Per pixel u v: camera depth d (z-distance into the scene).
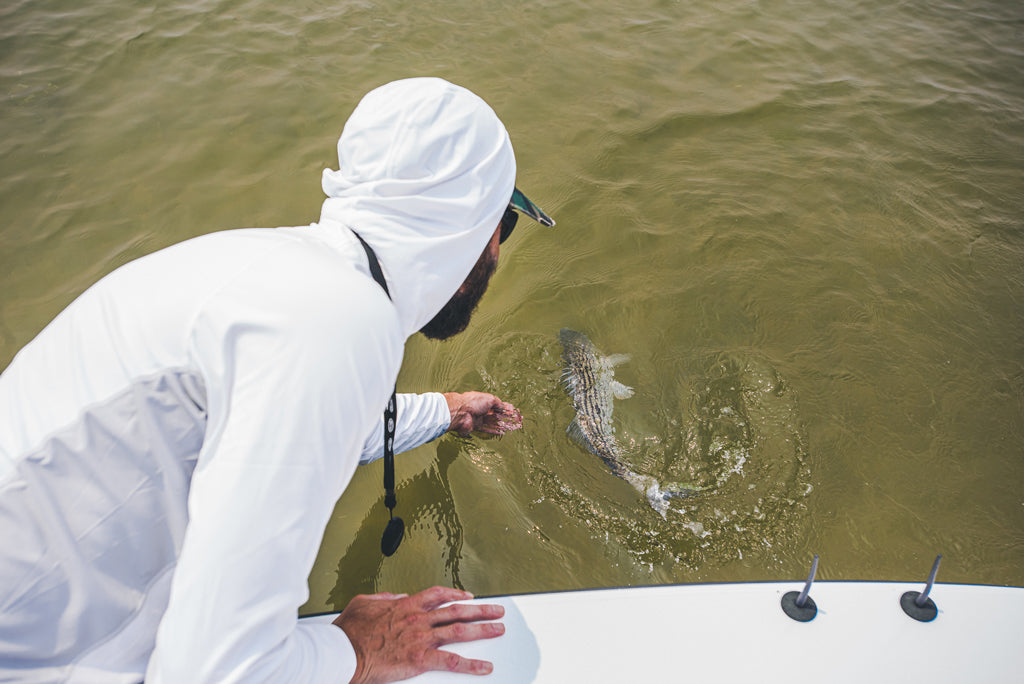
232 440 0.99
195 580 0.95
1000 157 4.65
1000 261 3.94
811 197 4.29
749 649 1.54
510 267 3.80
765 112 4.93
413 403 2.29
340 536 2.50
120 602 1.18
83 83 4.59
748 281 3.79
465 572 2.46
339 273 1.11
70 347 1.13
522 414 3.08
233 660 0.98
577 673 1.48
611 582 2.53
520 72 5.07
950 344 3.50
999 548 2.71
